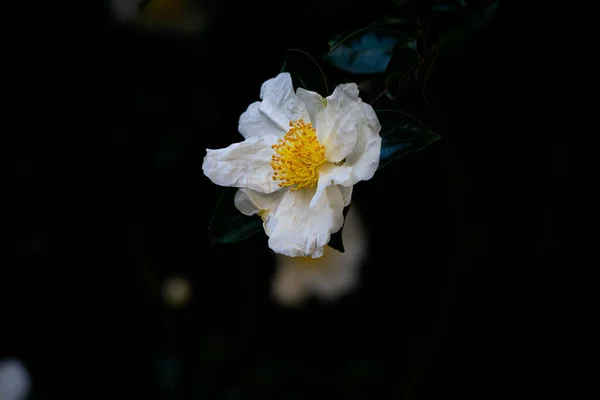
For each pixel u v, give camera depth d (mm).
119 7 853
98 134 968
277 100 495
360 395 959
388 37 517
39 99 945
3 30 903
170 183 988
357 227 795
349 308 987
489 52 683
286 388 965
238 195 492
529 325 890
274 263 953
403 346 961
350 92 469
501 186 798
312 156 484
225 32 843
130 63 931
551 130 750
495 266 860
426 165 846
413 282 956
